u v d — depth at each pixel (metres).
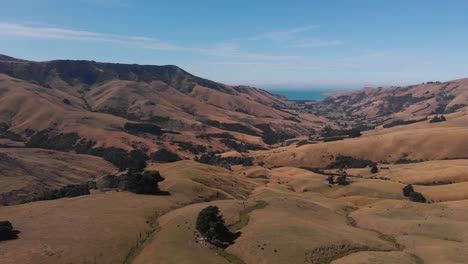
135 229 87.62
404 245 84.75
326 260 73.44
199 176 153.38
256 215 100.25
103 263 70.25
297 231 85.31
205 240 82.81
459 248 77.44
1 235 74.69
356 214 117.44
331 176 198.88
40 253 68.25
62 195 133.12
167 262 70.75
